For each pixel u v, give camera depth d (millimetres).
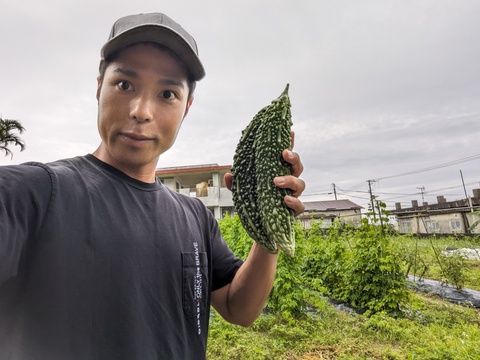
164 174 22672
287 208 1495
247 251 7832
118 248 1393
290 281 6773
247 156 1666
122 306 1329
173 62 1555
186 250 1707
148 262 1479
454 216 27984
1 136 11531
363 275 7402
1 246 1096
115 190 1540
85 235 1329
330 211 38969
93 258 1318
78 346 1209
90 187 1465
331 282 8578
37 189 1281
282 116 1626
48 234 1250
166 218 1685
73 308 1228
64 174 1426
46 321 1177
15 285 1194
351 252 8188
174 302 1542
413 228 34000
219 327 6066
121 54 1498
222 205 22625
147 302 1431
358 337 5758
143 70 1493
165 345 1444
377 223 7668
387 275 7141
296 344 5391
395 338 5621
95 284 1294
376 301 7148
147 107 1484
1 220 1127
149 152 1556
